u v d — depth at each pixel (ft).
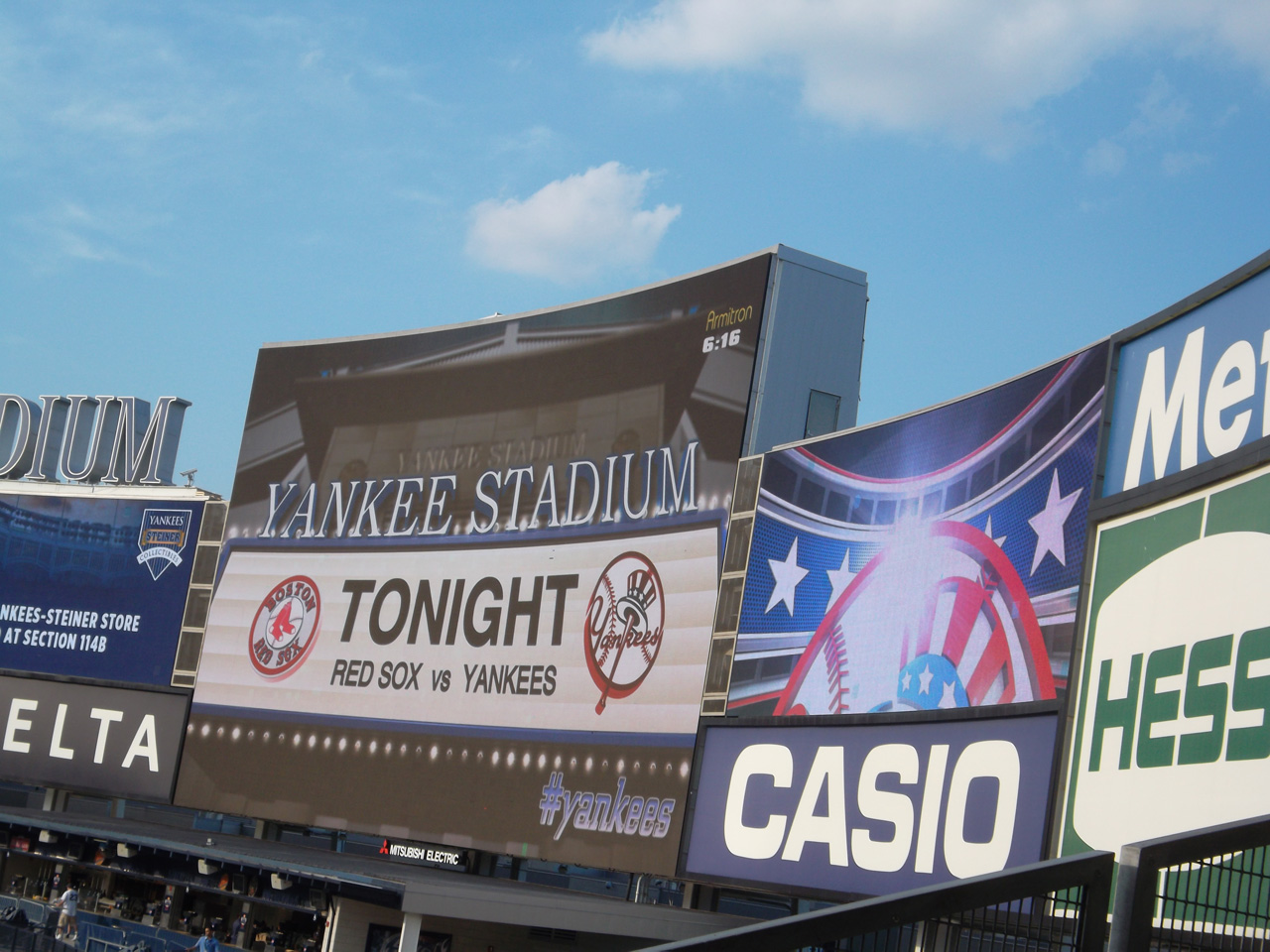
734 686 113.09
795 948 26.81
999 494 92.22
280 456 157.99
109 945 125.08
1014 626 87.66
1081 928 29.04
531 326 142.61
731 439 120.88
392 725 139.33
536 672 130.11
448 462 144.46
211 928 129.90
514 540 136.36
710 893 113.29
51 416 180.24
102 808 161.89
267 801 145.48
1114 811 72.08
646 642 122.11
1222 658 66.23
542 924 104.37
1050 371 90.12
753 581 114.73
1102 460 81.46
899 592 99.96
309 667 147.64
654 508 125.59
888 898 27.55
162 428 170.40
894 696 97.60
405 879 104.27
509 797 127.65
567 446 135.13
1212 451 70.69
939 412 100.89
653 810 116.06
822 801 101.19
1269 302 68.54
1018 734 84.38
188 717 155.02
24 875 150.30
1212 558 68.74
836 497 108.88
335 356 157.69
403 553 144.77
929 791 91.50
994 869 83.41
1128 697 73.26
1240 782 62.80
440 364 148.97
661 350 130.00
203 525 161.27
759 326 122.11
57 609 167.32
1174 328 77.30
